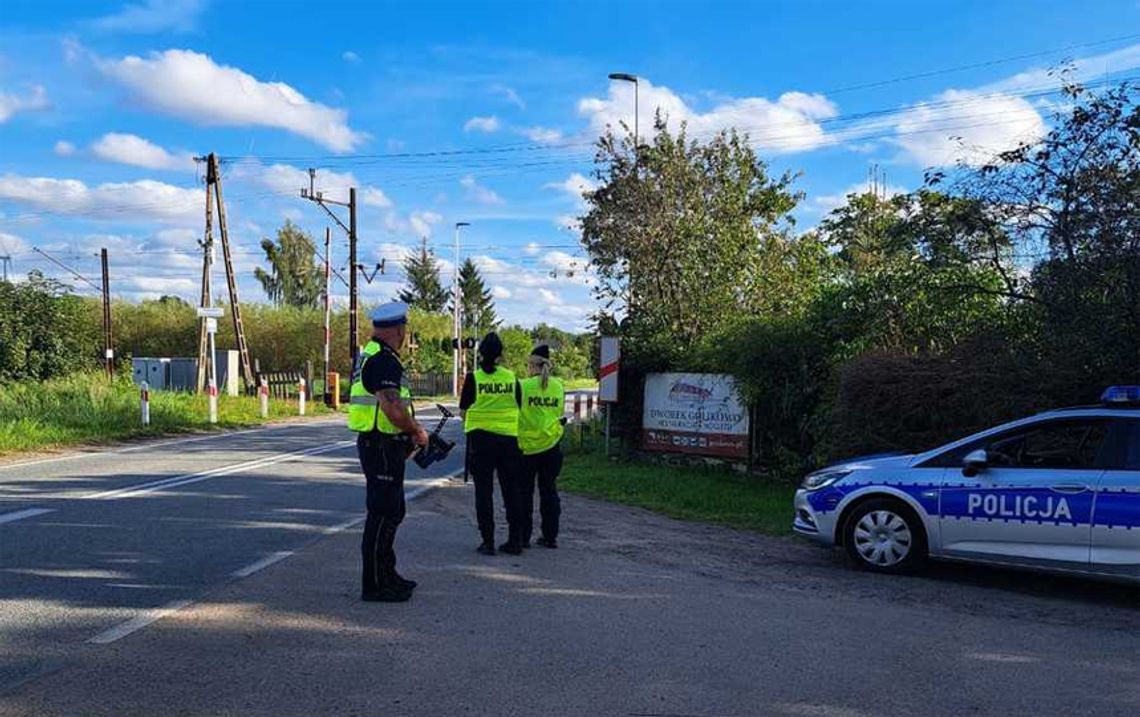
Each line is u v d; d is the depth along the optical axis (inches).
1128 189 353.1
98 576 255.9
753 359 504.4
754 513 407.8
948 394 371.2
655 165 730.8
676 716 165.0
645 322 635.5
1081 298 352.2
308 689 173.3
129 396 876.0
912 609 248.5
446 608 233.1
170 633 205.9
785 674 189.0
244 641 201.6
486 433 300.5
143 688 171.9
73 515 352.2
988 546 275.9
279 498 413.1
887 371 389.4
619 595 253.4
